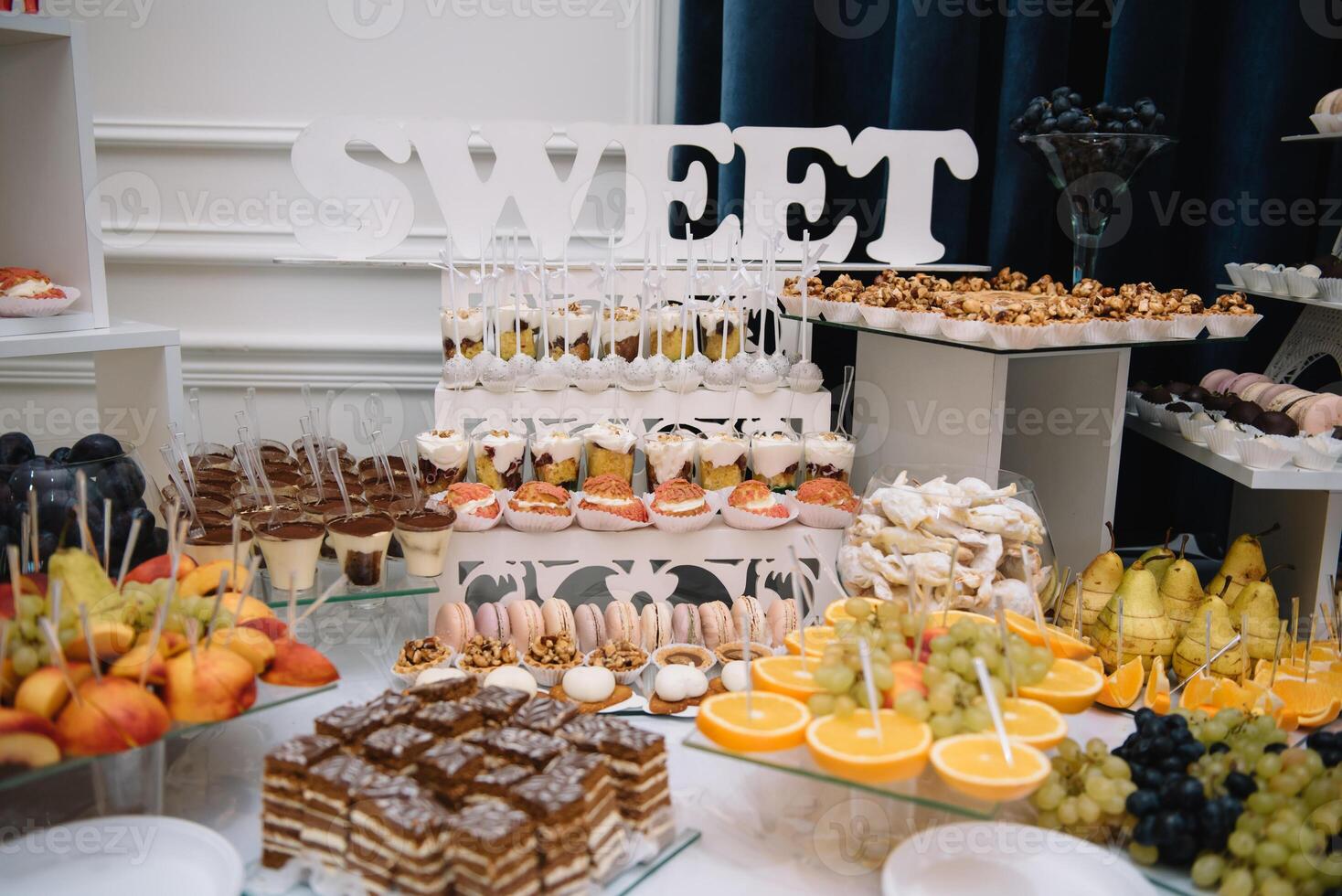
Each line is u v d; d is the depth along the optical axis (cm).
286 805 96
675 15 205
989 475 144
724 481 164
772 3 184
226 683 99
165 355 149
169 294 208
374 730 104
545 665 133
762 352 169
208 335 208
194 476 146
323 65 203
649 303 176
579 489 168
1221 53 182
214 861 98
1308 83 175
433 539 135
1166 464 202
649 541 148
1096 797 102
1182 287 195
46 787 116
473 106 206
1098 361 159
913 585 110
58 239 145
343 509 135
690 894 98
